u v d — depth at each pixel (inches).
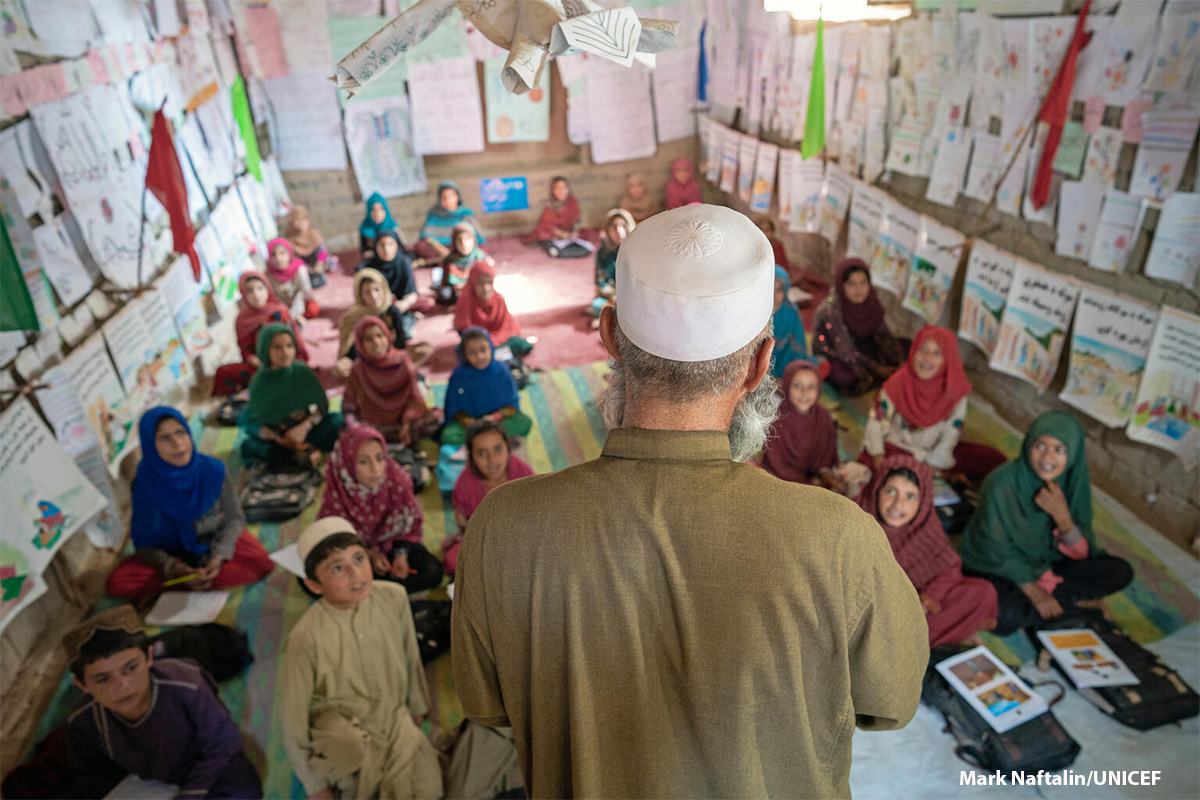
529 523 33.8
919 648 37.0
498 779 104.7
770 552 31.8
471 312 228.5
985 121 176.7
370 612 105.3
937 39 185.8
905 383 163.8
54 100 145.7
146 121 187.2
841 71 228.7
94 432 146.9
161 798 100.0
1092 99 147.6
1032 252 170.1
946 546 128.6
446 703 122.3
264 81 289.6
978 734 108.4
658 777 33.4
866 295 204.7
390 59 37.3
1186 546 144.5
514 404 190.2
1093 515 153.7
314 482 174.7
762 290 32.7
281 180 307.1
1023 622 128.6
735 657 32.0
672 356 32.7
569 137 326.3
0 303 108.7
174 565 142.6
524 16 36.0
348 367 213.5
